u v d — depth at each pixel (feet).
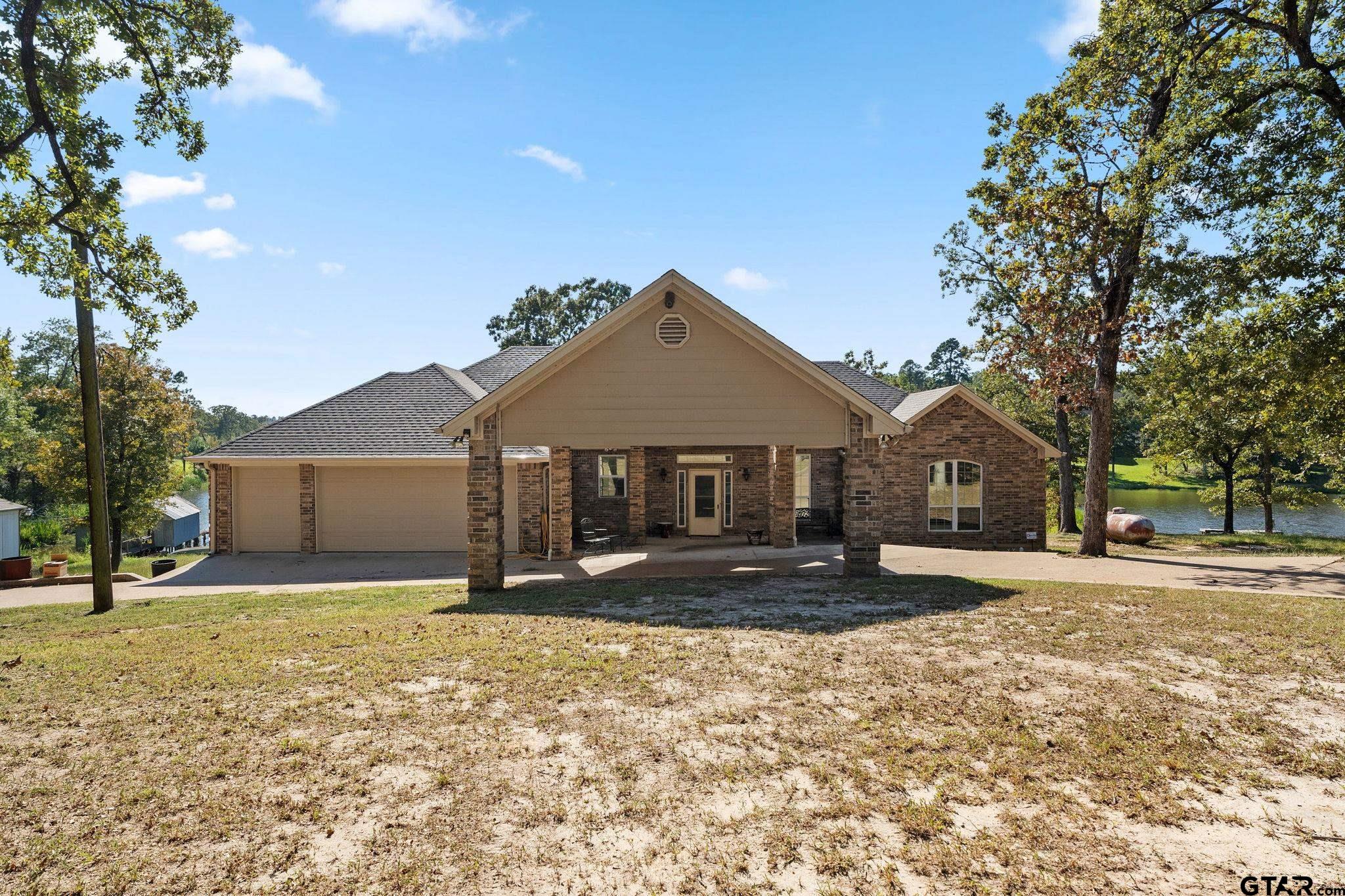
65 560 63.31
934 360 323.37
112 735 17.99
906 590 37.83
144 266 45.32
